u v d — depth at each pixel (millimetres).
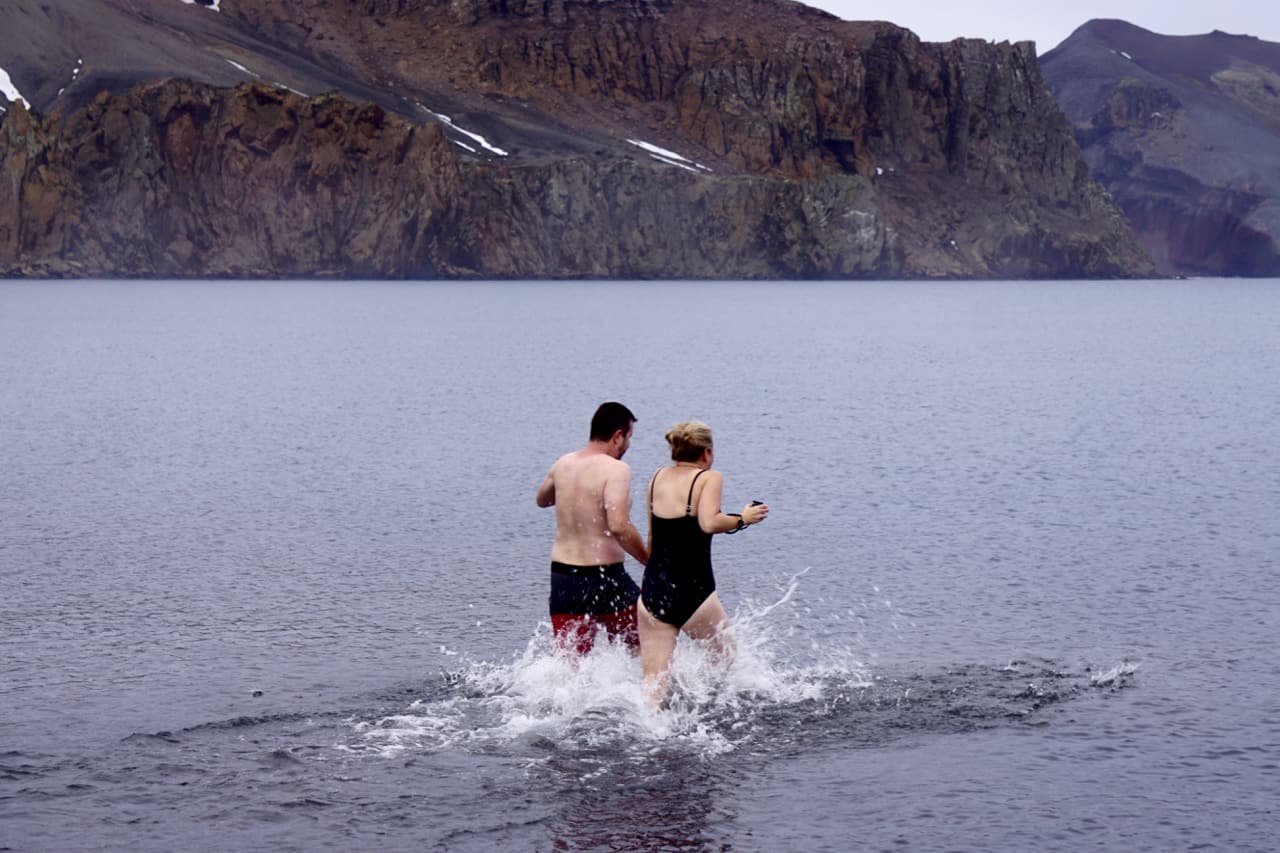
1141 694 8945
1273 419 28125
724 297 155000
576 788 7230
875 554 13750
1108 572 12852
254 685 9055
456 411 28453
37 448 21984
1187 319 103625
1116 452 22328
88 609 11211
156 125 190000
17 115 179500
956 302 149250
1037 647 10148
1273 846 6426
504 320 86312
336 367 42625
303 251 195750
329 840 6488
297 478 18750
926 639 10406
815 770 7520
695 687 9008
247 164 193625
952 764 7613
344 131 199250
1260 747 7863
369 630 10578
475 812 6879
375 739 7988
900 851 6375
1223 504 16938
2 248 177875
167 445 22484
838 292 187875
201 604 11422
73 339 58344
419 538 14484
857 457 21391
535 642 10227
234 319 82688
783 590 12148
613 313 101875
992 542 14406
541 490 9516
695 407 29906
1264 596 11844
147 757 7625
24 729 8086
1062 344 63531
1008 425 26656
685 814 6867
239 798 7027
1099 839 6516
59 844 6398
